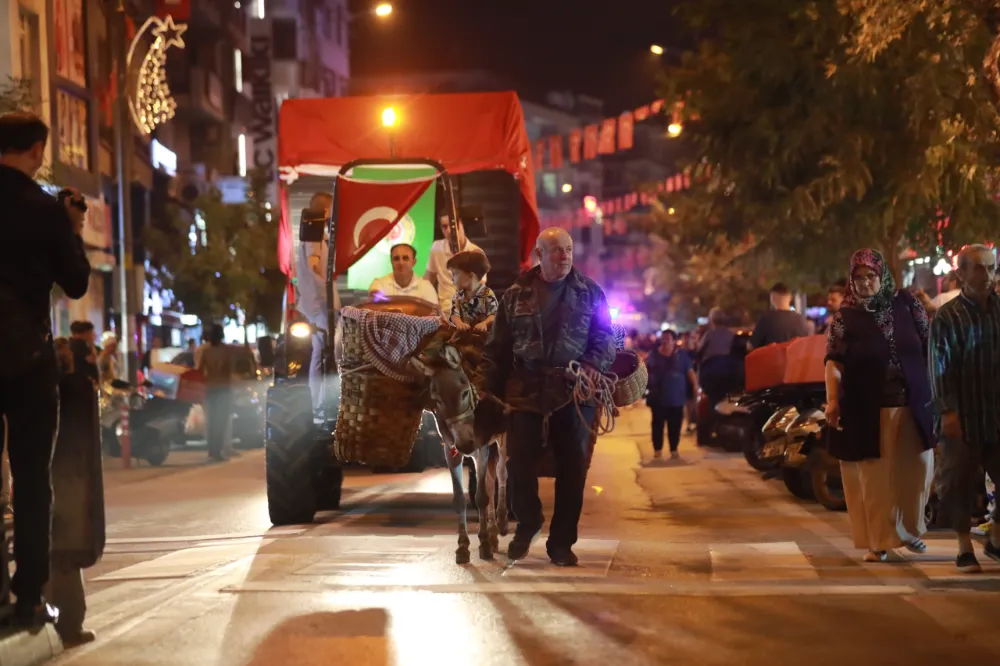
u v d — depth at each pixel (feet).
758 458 48.26
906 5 48.47
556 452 28.50
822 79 71.00
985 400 26.86
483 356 28.17
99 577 28.71
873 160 71.26
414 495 48.34
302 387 38.58
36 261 19.95
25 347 19.70
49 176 70.69
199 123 184.34
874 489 28.58
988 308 26.96
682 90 77.61
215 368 70.18
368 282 39.81
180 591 25.73
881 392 28.30
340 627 22.06
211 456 70.64
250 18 217.77
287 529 37.40
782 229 76.13
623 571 27.76
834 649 20.48
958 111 57.31
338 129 47.01
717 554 30.35
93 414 21.49
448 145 46.14
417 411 29.78
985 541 29.86
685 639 21.13
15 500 20.03
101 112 122.42
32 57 99.30
